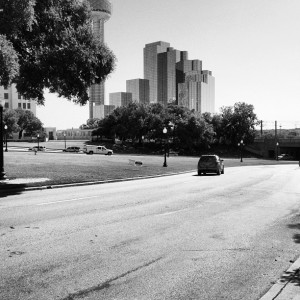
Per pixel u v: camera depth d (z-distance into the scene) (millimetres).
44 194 15719
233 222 10234
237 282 5574
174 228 9281
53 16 18719
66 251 6984
